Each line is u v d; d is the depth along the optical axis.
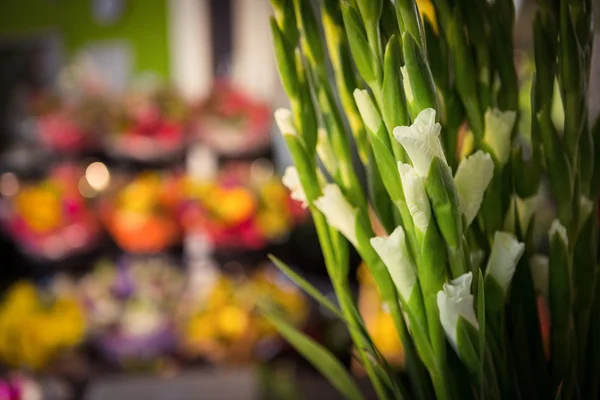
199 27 3.14
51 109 2.64
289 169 0.59
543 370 0.59
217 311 1.80
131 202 2.28
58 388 1.32
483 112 0.56
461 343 0.53
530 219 0.59
